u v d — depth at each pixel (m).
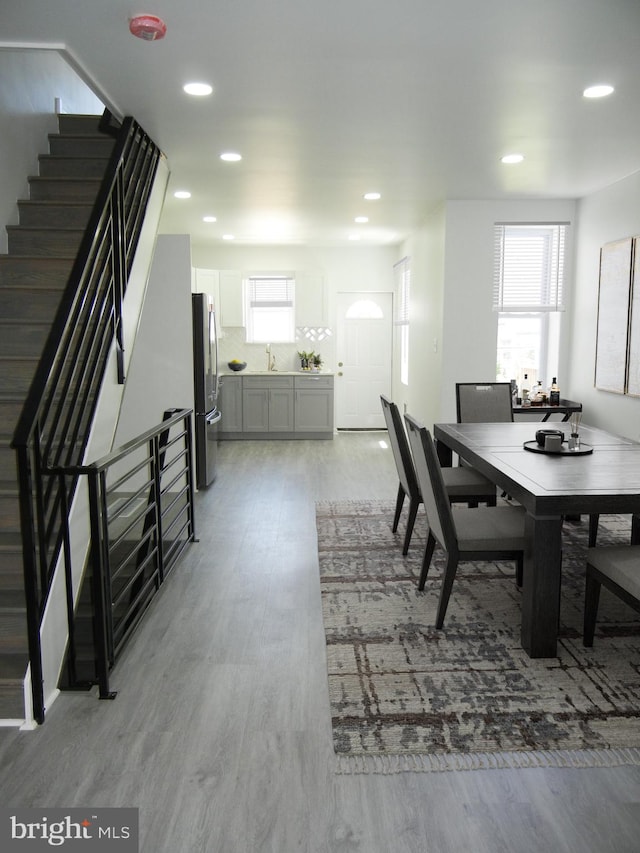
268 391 8.62
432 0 2.32
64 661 2.59
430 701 2.42
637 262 4.87
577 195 5.71
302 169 4.72
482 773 2.03
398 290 8.77
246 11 2.40
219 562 3.95
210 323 5.95
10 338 3.47
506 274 6.07
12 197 3.92
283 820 1.84
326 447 8.03
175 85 3.12
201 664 2.72
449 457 4.60
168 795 1.94
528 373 6.21
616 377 5.22
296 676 2.62
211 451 6.06
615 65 2.90
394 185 5.25
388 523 4.70
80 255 2.83
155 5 2.36
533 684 2.53
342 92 3.21
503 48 2.73
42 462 2.38
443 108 3.44
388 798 1.92
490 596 3.39
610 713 2.34
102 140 4.38
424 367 6.89
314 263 8.93
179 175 4.88
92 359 3.04
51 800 1.92
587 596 2.81
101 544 2.42
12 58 3.93
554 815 1.86
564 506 2.64
